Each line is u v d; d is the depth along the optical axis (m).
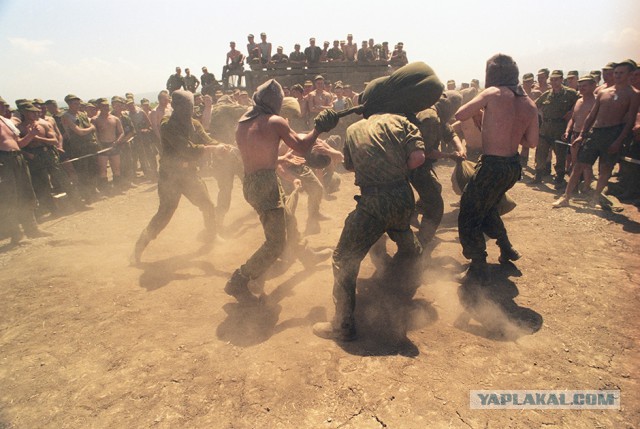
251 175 3.27
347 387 2.45
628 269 3.86
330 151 3.82
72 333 3.21
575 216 5.38
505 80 3.43
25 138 6.04
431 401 2.32
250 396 2.43
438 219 4.36
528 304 3.37
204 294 3.78
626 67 5.14
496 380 2.49
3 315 3.52
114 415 2.33
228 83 15.38
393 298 3.56
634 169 5.84
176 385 2.56
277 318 3.31
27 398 2.50
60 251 5.05
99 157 8.24
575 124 6.34
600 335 2.91
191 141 4.39
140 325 3.28
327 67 13.95
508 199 4.22
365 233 2.93
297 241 4.13
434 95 3.49
